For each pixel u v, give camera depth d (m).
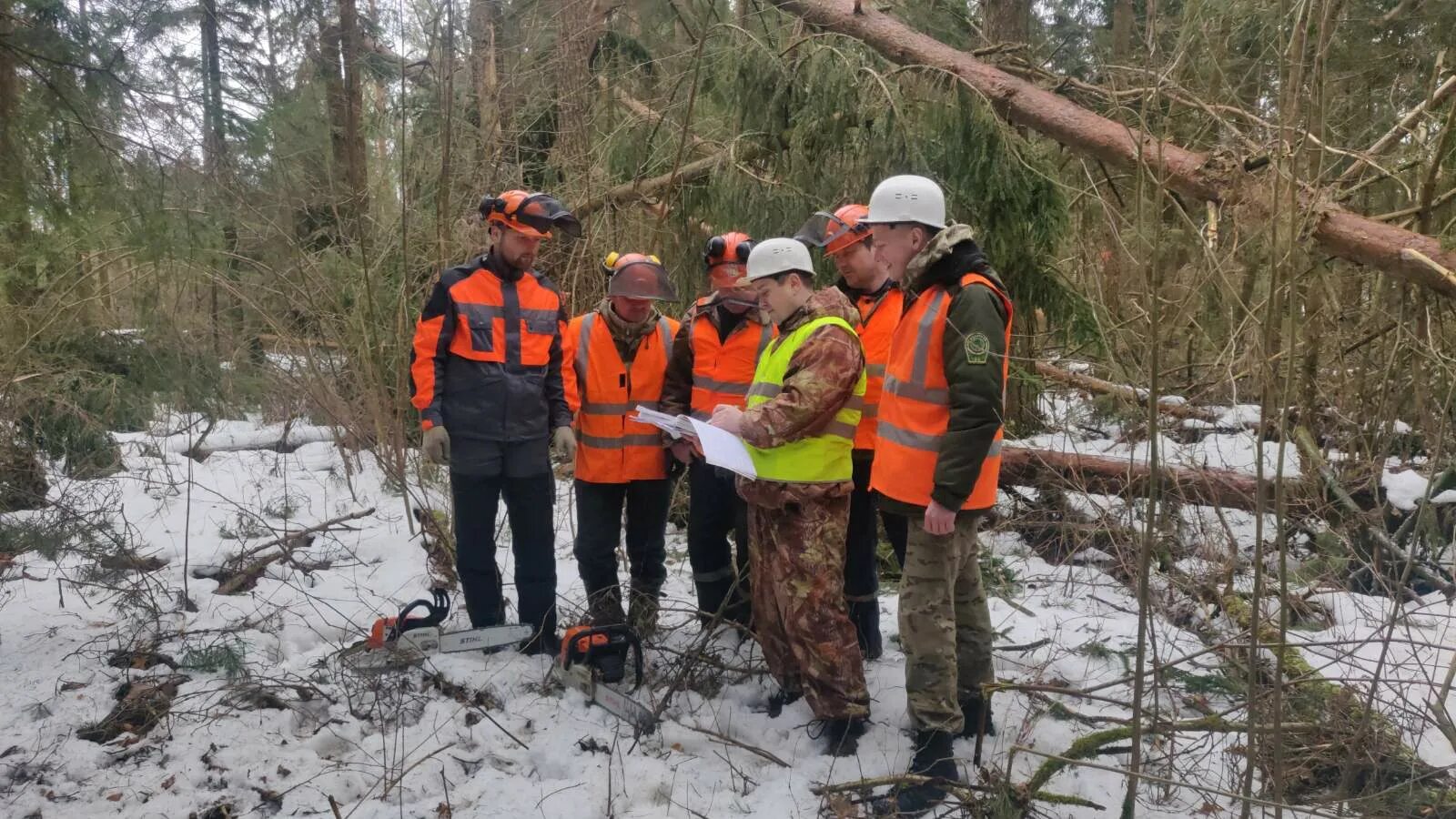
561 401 3.87
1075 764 2.64
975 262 2.81
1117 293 3.33
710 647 3.90
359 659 3.62
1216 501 4.77
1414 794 2.63
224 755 3.01
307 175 5.13
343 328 6.30
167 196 3.63
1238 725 2.66
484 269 3.74
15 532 3.93
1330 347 5.47
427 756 2.94
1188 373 4.53
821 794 2.88
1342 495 4.60
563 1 7.09
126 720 3.22
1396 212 4.57
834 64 5.67
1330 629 3.91
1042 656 3.89
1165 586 4.55
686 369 3.91
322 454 6.91
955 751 3.14
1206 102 4.41
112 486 5.09
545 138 7.50
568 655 3.55
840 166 5.80
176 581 4.48
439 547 5.03
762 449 3.04
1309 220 2.67
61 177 3.53
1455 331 4.89
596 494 3.86
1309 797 2.83
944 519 2.73
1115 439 6.72
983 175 5.60
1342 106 4.96
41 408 4.21
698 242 6.52
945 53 5.83
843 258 3.72
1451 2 4.67
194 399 4.16
